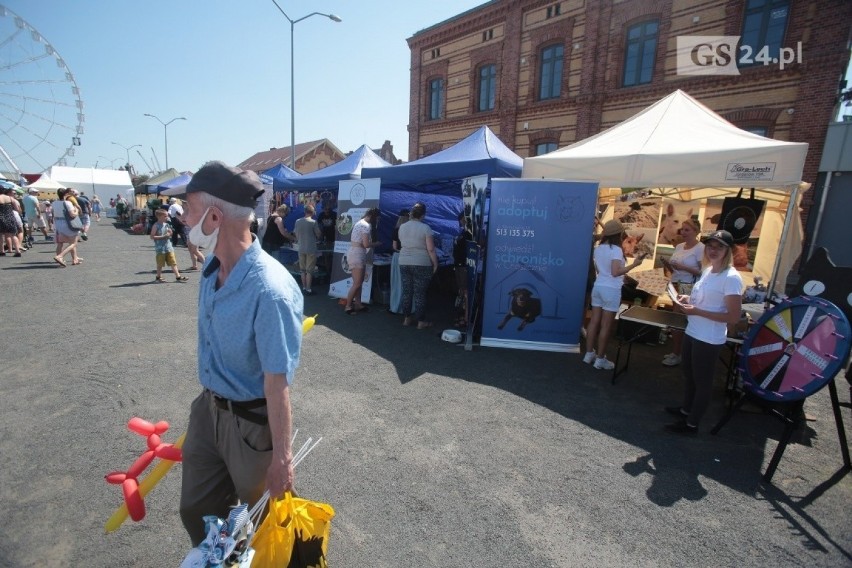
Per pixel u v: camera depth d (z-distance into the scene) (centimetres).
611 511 265
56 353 484
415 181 728
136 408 369
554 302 562
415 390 430
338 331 618
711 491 287
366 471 297
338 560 223
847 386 489
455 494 277
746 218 564
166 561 220
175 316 646
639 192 787
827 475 309
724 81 1221
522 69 1678
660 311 474
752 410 411
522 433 354
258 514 157
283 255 1009
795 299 329
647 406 410
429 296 921
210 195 144
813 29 1074
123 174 4181
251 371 155
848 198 1076
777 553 237
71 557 220
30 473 281
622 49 1419
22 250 1297
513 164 668
